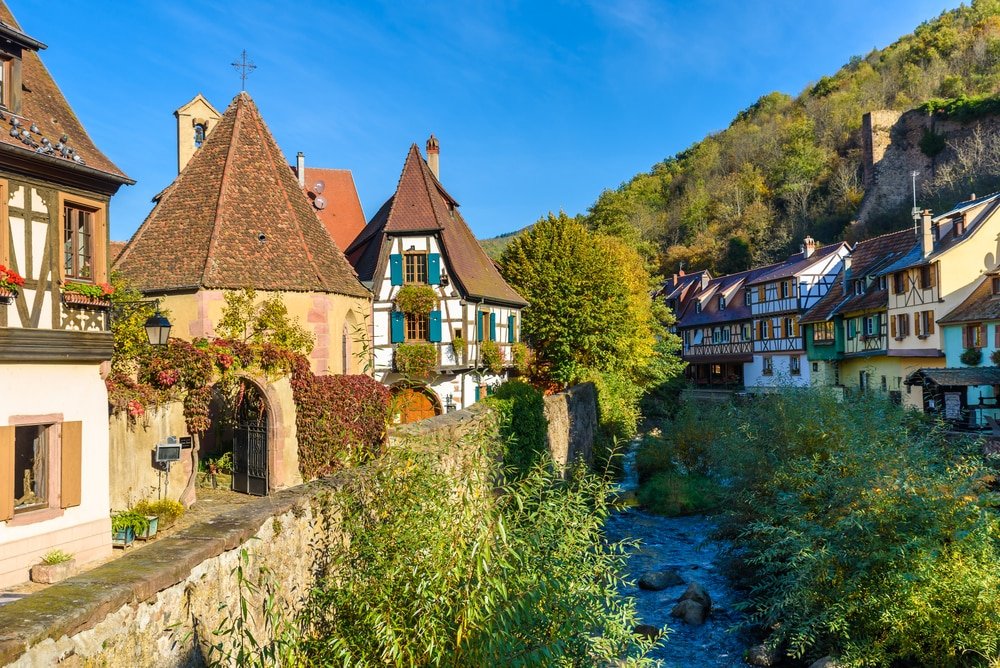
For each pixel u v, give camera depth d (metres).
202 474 16.70
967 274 27.80
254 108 19.52
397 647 4.90
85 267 10.89
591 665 6.12
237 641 5.33
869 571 9.84
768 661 10.53
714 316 50.25
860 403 15.81
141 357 12.96
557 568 5.85
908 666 9.66
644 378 38.56
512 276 31.73
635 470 25.81
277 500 6.37
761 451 14.77
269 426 14.43
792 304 41.00
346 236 29.88
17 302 9.47
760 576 13.10
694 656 11.06
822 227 63.31
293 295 17.22
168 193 18.17
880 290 33.91
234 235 17.17
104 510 10.88
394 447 6.81
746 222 69.25
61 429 10.20
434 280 24.25
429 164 30.77
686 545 17.12
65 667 3.81
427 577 5.23
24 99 10.83
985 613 8.98
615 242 39.19
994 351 24.88
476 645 5.00
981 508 9.48
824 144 72.44
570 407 24.33
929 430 16.09
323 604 5.97
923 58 74.12
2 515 9.27
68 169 10.14
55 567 9.48
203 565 5.12
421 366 23.25
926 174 59.00
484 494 6.41
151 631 4.55
